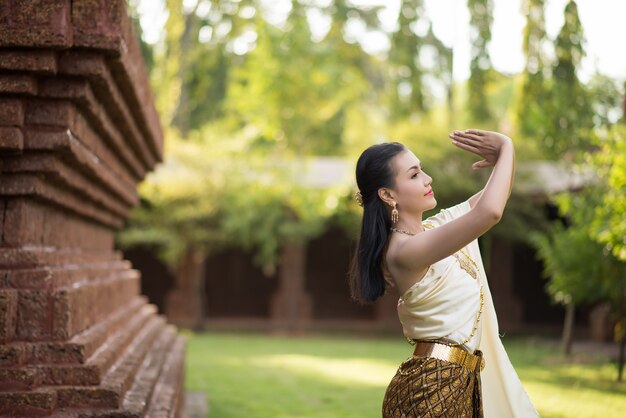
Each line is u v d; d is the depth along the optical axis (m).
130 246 25.88
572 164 15.27
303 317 24.16
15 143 4.02
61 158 4.44
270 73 24.17
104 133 5.46
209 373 12.59
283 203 22.25
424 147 21.17
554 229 14.69
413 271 3.33
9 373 3.88
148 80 6.66
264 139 27.83
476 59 14.83
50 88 4.10
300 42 24.39
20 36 3.86
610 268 12.55
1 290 4.04
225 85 28.69
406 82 24.38
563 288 13.61
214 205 21.33
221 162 21.77
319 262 26.39
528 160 21.28
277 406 9.22
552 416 8.57
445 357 3.35
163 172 21.53
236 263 26.58
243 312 26.42
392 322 24.66
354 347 18.23
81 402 3.99
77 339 4.29
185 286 23.27
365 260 3.49
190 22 16.70
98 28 4.01
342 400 9.76
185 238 21.59
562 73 12.51
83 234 6.46
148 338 7.12
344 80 28.48
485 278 3.54
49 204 4.86
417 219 3.53
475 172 21.19
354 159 22.25
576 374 12.91
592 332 20.95
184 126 27.89
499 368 3.53
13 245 4.27
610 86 16.30
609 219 11.66
